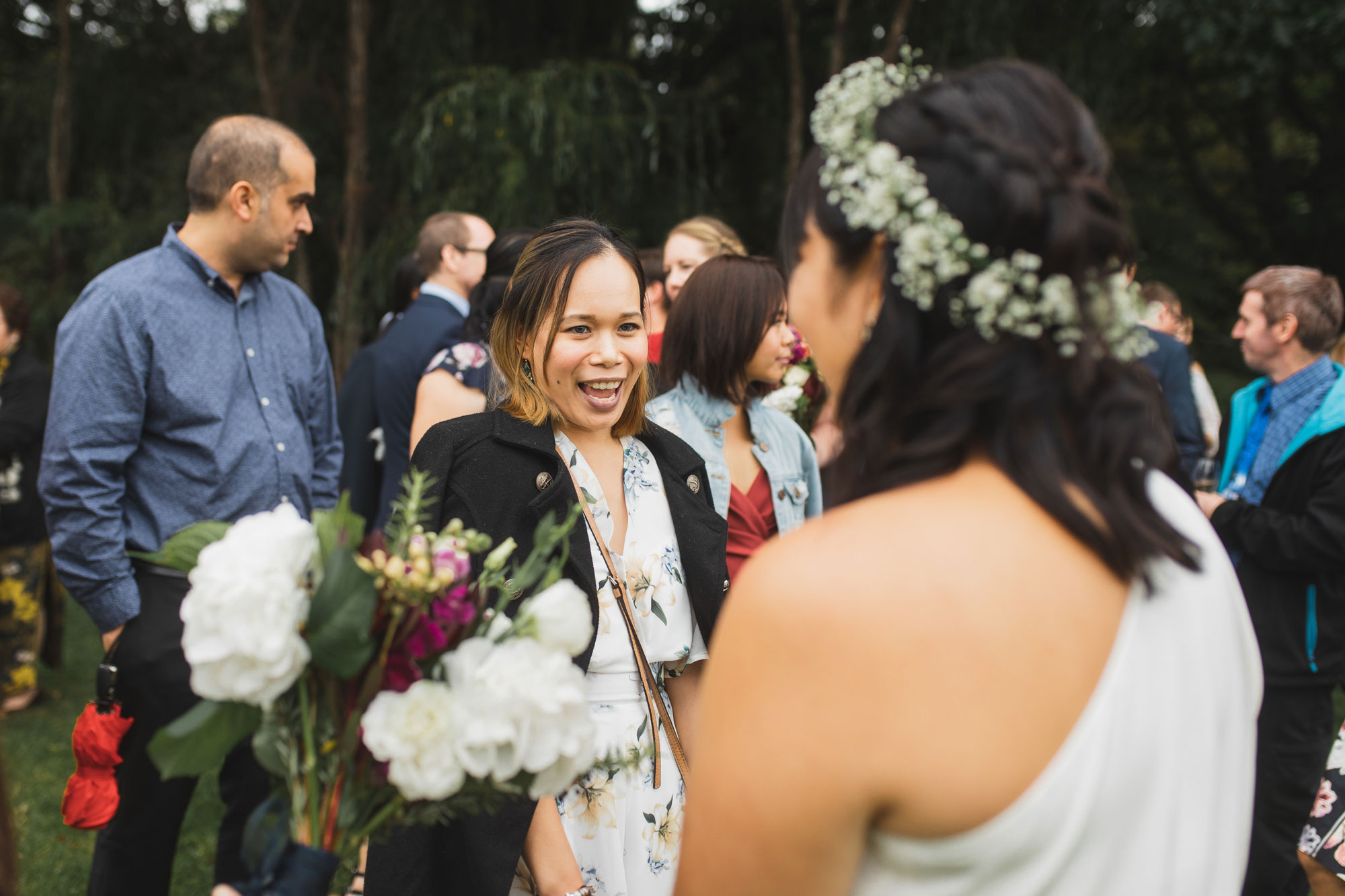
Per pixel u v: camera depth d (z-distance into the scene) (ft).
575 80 28.48
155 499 7.95
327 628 3.32
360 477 12.44
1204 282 35.27
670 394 8.71
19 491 14.79
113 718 7.02
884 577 2.47
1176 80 37.35
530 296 6.24
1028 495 2.62
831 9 33.68
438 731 3.25
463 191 27.48
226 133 8.21
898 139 2.76
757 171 36.32
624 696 6.00
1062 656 2.49
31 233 32.27
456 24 30.73
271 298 8.89
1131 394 2.72
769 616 2.51
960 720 2.39
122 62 34.47
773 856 2.48
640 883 5.86
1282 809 9.85
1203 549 2.89
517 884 5.94
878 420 2.81
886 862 2.52
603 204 29.53
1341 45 28.81
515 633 3.53
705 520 6.66
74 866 10.67
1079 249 2.58
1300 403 10.16
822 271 2.97
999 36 30.19
